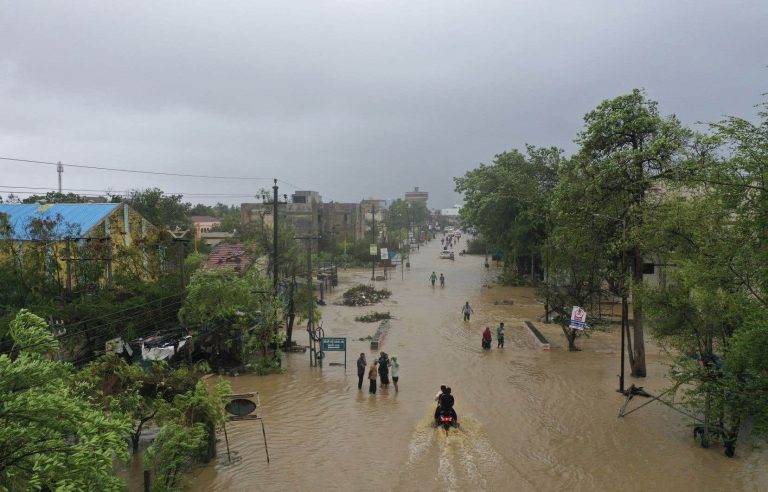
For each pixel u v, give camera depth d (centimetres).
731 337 1305
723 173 1255
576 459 1479
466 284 5828
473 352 2772
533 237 5191
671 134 2108
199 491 1319
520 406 1912
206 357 2539
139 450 1524
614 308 3919
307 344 3016
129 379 1481
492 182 5403
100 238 2664
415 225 15025
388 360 2388
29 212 3103
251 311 2533
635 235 1986
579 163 2347
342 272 7300
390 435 1666
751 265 1241
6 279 2288
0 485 692
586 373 2342
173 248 3195
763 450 1530
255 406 1524
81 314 2156
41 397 716
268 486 1344
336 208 8919
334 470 1427
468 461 1468
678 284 1667
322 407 1945
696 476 1377
